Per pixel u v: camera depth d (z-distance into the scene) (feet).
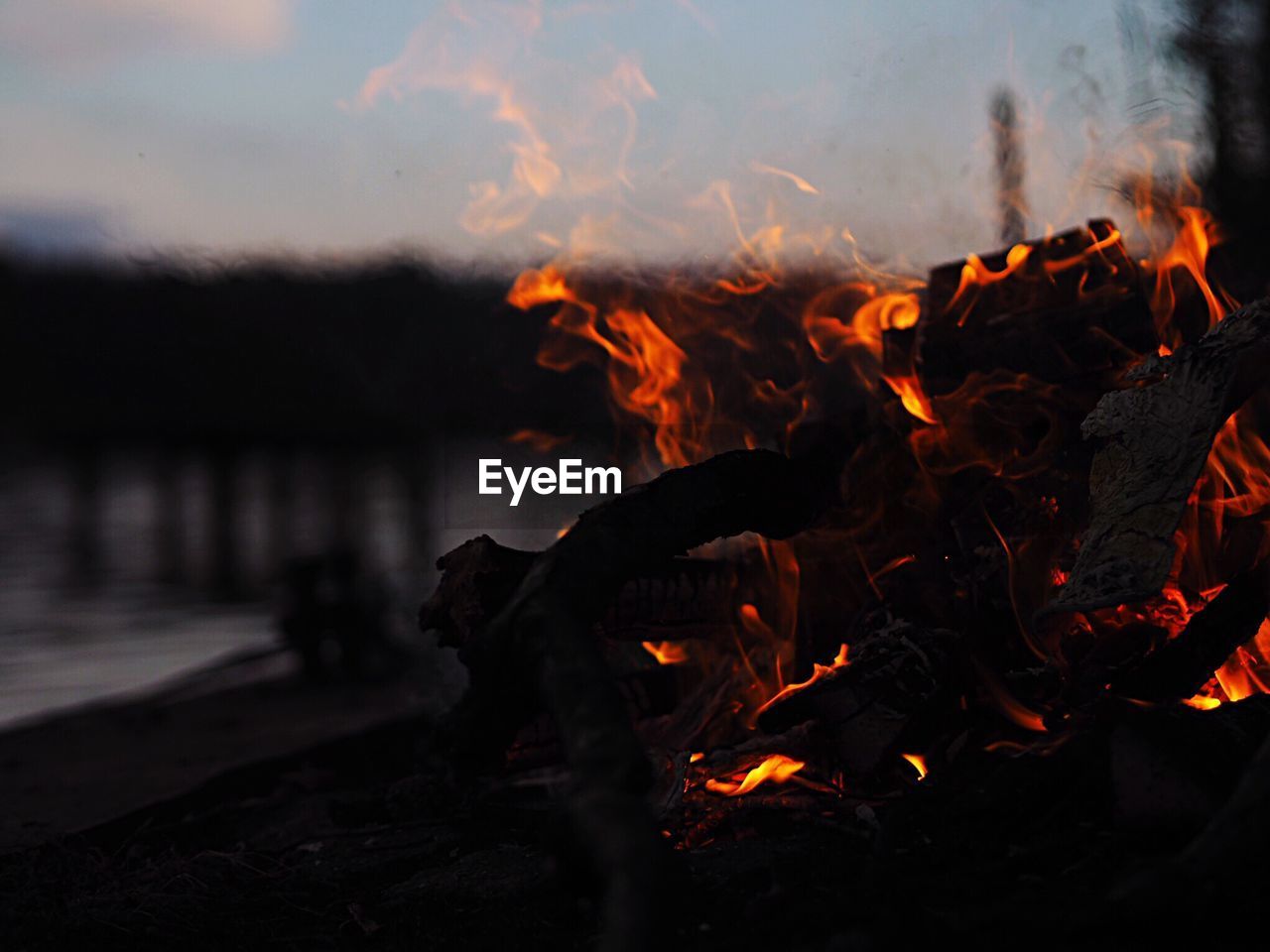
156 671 29.71
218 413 157.48
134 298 166.61
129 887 11.93
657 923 6.39
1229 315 11.30
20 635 36.04
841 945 7.24
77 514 78.02
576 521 10.46
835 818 11.09
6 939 10.62
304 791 16.60
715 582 13.65
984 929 7.45
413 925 10.18
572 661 8.38
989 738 11.84
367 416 132.67
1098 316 12.98
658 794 12.16
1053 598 12.12
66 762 18.76
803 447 13.87
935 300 14.60
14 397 171.63
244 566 50.47
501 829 12.90
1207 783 8.68
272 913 11.11
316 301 119.14
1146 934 7.20
